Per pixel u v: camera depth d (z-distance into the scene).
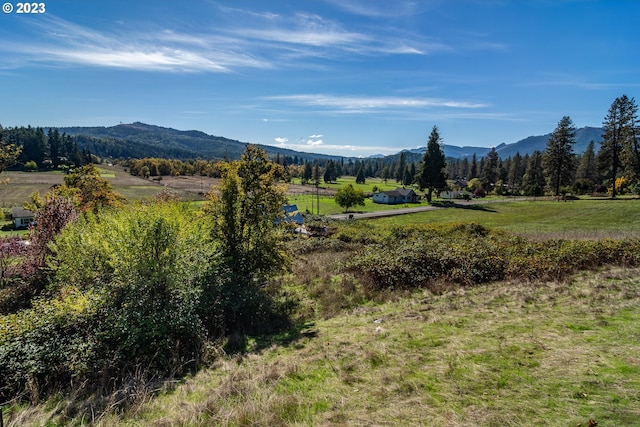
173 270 8.04
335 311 9.52
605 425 3.01
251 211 12.23
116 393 5.18
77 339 6.44
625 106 49.72
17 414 4.72
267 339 7.80
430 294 9.92
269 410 4.04
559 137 55.94
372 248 15.63
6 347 5.87
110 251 8.09
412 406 3.78
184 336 7.41
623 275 8.88
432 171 65.62
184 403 4.64
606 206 42.72
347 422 3.63
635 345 4.43
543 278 9.97
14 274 12.41
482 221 40.78
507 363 4.45
